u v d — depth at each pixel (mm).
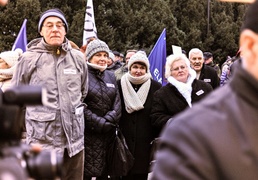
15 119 1222
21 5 25859
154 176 1442
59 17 4406
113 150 5363
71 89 4402
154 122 5250
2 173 1064
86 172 5230
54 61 4395
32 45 4590
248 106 1445
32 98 1230
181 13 37156
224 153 1387
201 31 37719
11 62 5469
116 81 5480
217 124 1416
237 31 38844
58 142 4297
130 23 30953
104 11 29938
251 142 1405
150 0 33438
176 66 5203
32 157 1273
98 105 5215
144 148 5516
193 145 1392
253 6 1483
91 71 5293
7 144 1227
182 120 1442
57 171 1277
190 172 1371
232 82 1502
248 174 1386
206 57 13891
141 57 5559
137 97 5508
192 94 5172
